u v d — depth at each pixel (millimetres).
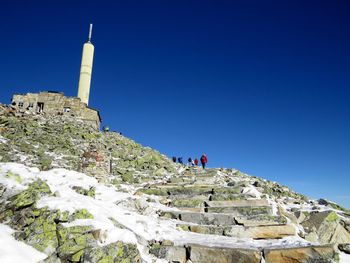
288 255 9594
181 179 22469
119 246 8133
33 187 10078
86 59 45344
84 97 44406
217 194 16906
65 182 15047
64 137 30875
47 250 7922
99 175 22031
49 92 40062
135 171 26297
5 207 9141
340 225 14117
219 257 9625
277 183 26641
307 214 14930
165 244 10328
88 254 7637
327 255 9555
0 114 32219
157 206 15648
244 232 12406
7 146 24297
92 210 9656
